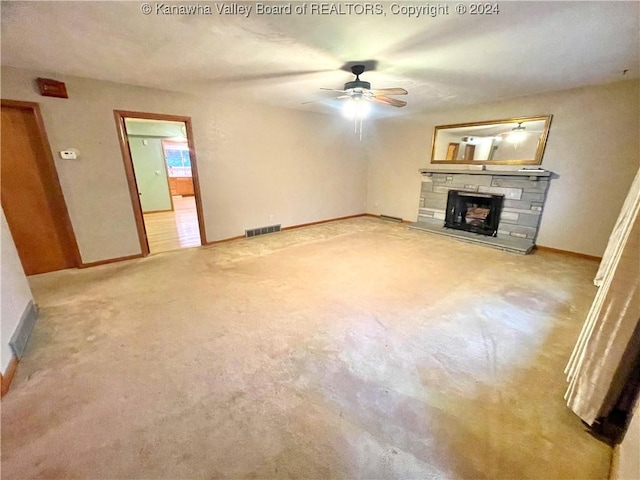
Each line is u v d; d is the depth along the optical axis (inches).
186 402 62.2
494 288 117.2
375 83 136.6
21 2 66.2
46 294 111.9
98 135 133.8
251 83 136.1
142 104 142.3
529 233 171.0
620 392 52.1
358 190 265.0
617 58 103.7
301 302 105.7
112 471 48.4
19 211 125.0
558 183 158.6
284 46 93.4
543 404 61.8
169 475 47.8
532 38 88.3
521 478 47.2
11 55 99.3
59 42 89.0
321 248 170.9
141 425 56.7
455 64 110.3
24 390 65.2
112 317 95.5
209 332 87.4
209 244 179.6
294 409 60.4
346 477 47.6
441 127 204.1
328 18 75.9
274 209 208.8
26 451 51.6
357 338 84.5
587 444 52.9
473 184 192.1
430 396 63.8
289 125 202.7
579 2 68.5
